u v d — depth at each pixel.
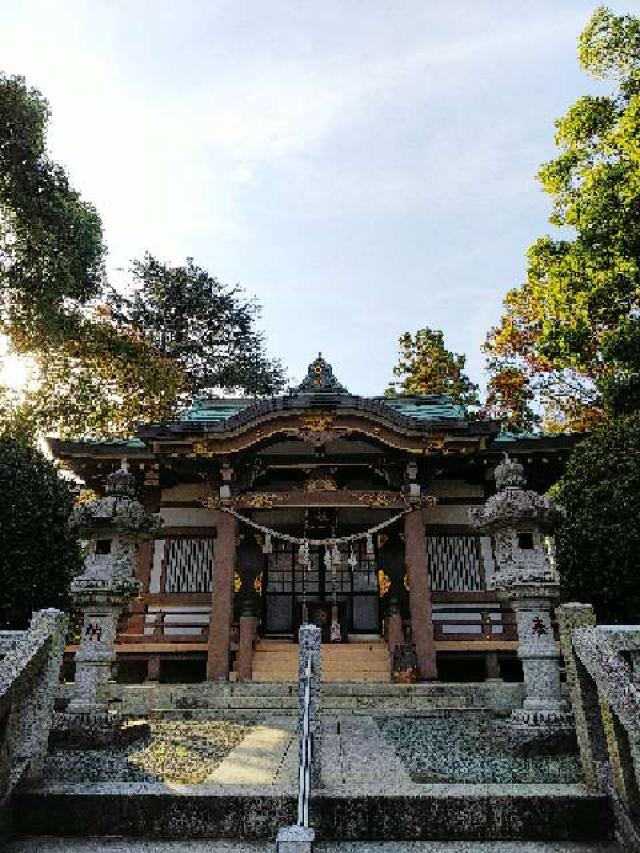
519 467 8.65
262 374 37.44
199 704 10.84
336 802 4.29
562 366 23.61
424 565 14.43
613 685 4.26
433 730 8.45
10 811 4.22
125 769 5.60
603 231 19.06
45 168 18.78
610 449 13.05
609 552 11.56
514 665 14.86
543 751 6.32
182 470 16.20
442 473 16.94
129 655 14.00
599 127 20.69
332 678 13.55
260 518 17.30
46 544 11.16
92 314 26.67
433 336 33.81
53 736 6.70
